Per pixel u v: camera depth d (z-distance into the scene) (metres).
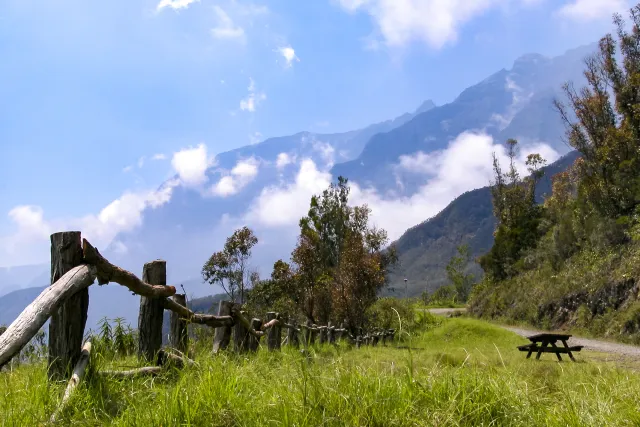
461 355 7.42
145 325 4.60
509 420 3.09
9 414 2.75
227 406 2.95
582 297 26.91
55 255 3.53
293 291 31.25
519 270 39.91
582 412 3.27
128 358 4.93
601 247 28.27
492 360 7.12
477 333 20.33
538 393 4.07
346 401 2.97
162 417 2.73
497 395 3.25
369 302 25.22
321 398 3.01
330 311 28.73
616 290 24.11
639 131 32.38
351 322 24.86
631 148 31.50
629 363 12.44
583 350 17.03
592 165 32.53
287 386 3.32
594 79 34.12
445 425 2.91
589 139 34.12
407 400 3.11
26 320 2.83
